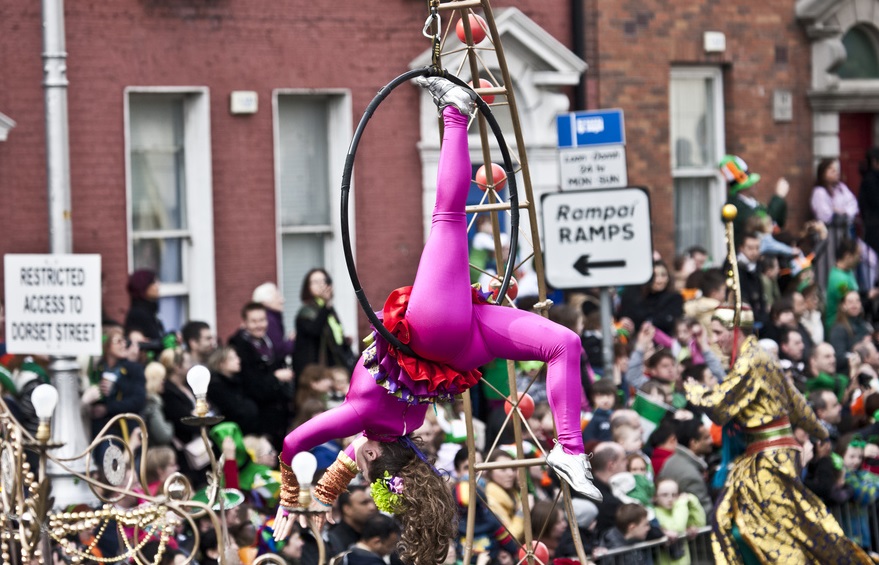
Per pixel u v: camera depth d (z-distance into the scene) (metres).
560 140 28.84
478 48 18.53
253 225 36.62
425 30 14.95
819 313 38.12
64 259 22.50
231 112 36.16
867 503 28.39
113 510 17.92
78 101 33.78
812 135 48.00
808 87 47.69
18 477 17.94
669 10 44.00
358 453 14.81
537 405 24.55
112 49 34.28
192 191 35.91
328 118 38.34
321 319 29.73
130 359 25.75
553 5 41.66
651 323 30.44
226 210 36.22
